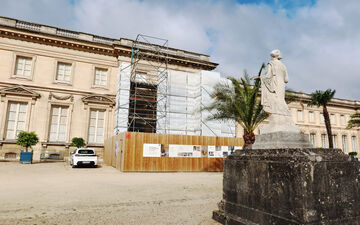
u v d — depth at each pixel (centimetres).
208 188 944
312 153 376
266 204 393
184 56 2738
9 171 1348
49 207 593
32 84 2239
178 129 2319
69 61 2403
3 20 2219
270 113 514
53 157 2128
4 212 541
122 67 2184
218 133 2302
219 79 2452
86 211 563
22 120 2195
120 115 2109
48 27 2380
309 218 332
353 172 401
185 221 493
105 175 1299
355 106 4022
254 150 460
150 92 2373
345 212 372
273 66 532
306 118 3566
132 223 476
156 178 1238
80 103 2369
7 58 2197
